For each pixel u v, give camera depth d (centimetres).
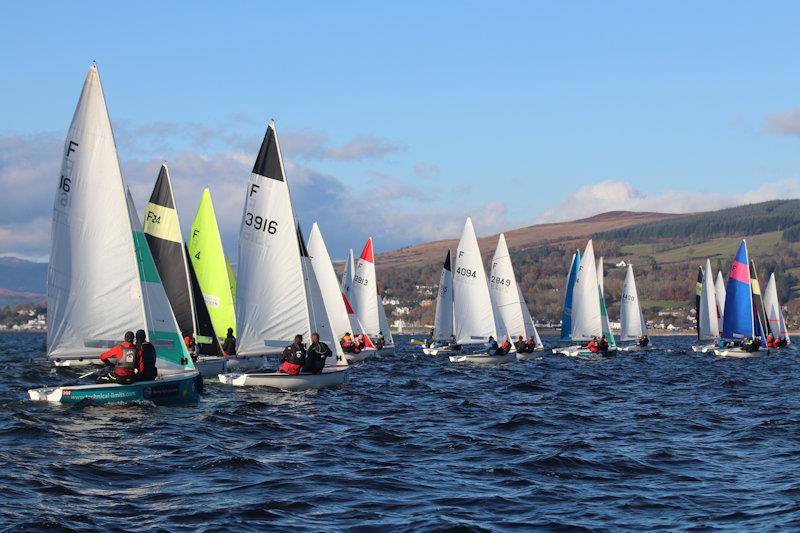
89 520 1347
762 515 1438
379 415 2681
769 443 2217
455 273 5884
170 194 3953
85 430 2158
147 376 2558
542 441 2216
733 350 6981
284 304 3300
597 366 5781
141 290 2658
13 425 2178
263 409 2658
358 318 6956
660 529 1355
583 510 1473
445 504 1499
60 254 2611
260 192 3294
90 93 2597
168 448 1959
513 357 5841
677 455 2023
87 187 2608
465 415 2753
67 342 2625
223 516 1386
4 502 1431
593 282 7238
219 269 4275
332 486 1620
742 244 6969
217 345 4000
